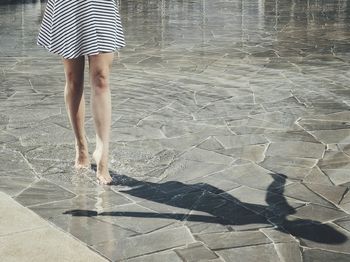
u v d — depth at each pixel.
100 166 4.67
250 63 9.66
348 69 9.16
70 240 3.70
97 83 4.51
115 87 7.88
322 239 3.77
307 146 5.53
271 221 4.03
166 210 4.20
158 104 7.01
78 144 4.94
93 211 4.16
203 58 10.10
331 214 4.14
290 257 3.54
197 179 4.77
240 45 11.52
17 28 13.67
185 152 5.37
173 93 7.56
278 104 7.02
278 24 14.80
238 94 7.53
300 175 4.85
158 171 4.93
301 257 3.54
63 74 8.74
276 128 6.07
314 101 7.16
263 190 4.55
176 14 17.16
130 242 3.71
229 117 6.47
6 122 6.23
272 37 12.55
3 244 3.62
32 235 3.75
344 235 3.83
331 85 8.05
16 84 8.05
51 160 5.15
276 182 4.70
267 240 3.75
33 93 7.54
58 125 6.14
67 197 4.40
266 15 16.92
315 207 4.25
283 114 6.59
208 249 3.63
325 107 6.89
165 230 3.88
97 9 4.34
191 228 3.92
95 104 4.55
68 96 4.79
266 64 9.59
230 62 9.76
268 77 8.58
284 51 10.84
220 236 3.80
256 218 4.07
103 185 4.64
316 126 6.14
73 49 4.41
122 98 7.27
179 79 8.42
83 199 4.36
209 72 8.92
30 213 4.06
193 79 8.43
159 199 4.38
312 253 3.59
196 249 3.63
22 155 5.26
